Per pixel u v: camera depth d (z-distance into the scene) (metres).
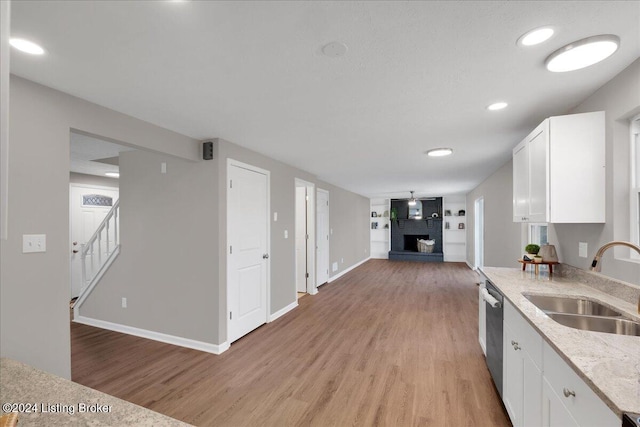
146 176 3.46
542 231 3.58
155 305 3.39
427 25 1.36
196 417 2.05
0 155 0.46
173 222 3.31
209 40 1.47
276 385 2.44
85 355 2.99
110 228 5.73
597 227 2.08
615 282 1.86
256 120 2.63
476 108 2.38
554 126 2.06
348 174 5.56
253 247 3.73
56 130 2.03
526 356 1.61
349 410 2.12
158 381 2.50
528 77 1.87
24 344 1.88
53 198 2.02
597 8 1.25
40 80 1.89
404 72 1.80
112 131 2.37
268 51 1.57
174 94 2.10
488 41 1.49
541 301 2.02
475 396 2.28
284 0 1.19
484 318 2.88
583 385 1.01
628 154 1.85
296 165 4.68
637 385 0.91
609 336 1.29
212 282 3.12
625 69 1.76
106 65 1.71
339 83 1.95
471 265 8.37
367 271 8.05
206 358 2.93
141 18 1.30
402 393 2.32
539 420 1.43
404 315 4.29
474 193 7.71
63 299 2.06
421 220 10.43
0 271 1.80
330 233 6.79
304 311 4.51
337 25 1.36
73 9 1.24
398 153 3.88
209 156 3.14
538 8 1.25
